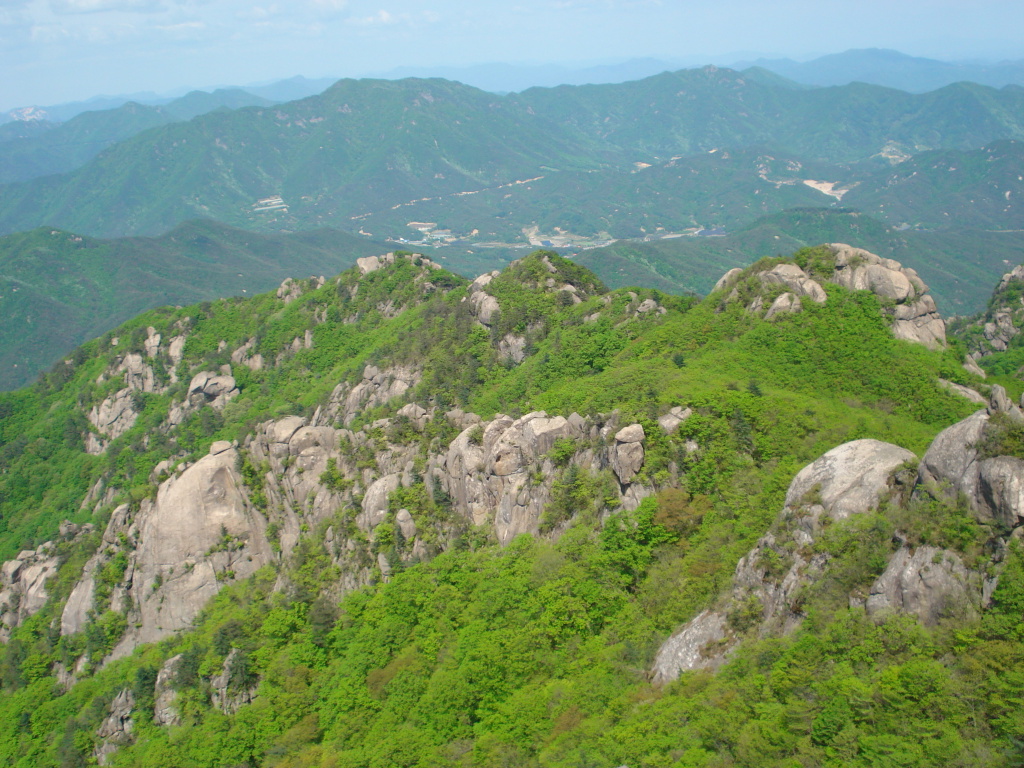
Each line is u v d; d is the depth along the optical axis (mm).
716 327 103250
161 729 74875
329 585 84625
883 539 47906
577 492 76188
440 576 75500
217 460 101500
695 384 84938
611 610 63781
